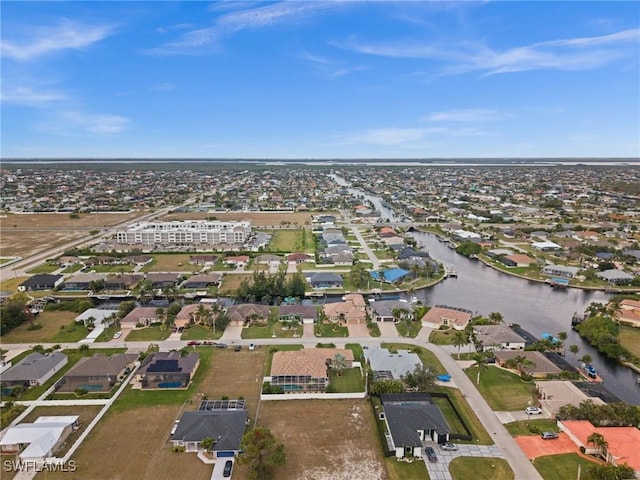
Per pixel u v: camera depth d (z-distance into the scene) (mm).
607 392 97938
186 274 197000
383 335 131625
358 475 73750
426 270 196875
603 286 184875
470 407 94000
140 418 89938
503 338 122500
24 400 96438
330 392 99625
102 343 126188
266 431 74375
